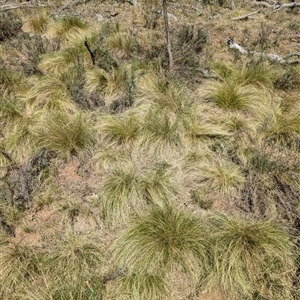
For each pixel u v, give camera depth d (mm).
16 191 4441
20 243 3965
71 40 7664
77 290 3443
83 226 4191
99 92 6320
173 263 3713
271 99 6070
